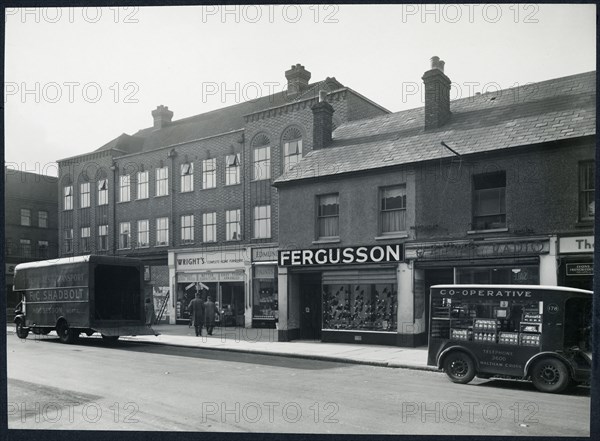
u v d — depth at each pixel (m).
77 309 18.73
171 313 28.20
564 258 14.15
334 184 18.66
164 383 10.52
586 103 15.32
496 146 15.41
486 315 10.97
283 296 19.42
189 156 28.53
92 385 10.23
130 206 30.89
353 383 10.73
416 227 16.69
